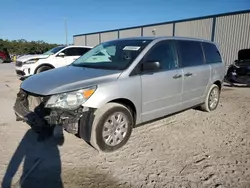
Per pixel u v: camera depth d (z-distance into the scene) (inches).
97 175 105.8
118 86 125.4
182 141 145.2
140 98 137.6
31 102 122.3
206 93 201.6
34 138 144.3
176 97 164.6
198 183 101.2
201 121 186.1
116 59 149.1
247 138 152.3
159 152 129.4
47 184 98.4
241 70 355.6
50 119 111.0
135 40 162.6
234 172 110.3
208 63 200.1
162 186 98.7
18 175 104.3
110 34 968.9
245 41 539.2
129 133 135.3
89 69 145.1
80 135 122.3
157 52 152.3
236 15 549.0
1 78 428.1
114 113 125.5
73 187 96.7
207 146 138.7
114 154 126.1
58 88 116.3
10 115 191.2
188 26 669.3
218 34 594.9
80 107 114.7
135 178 104.0
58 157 121.4
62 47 418.9
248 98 284.0
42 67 379.6
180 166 114.9
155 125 173.6
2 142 137.8
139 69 138.3
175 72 159.8
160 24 756.0
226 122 184.9
